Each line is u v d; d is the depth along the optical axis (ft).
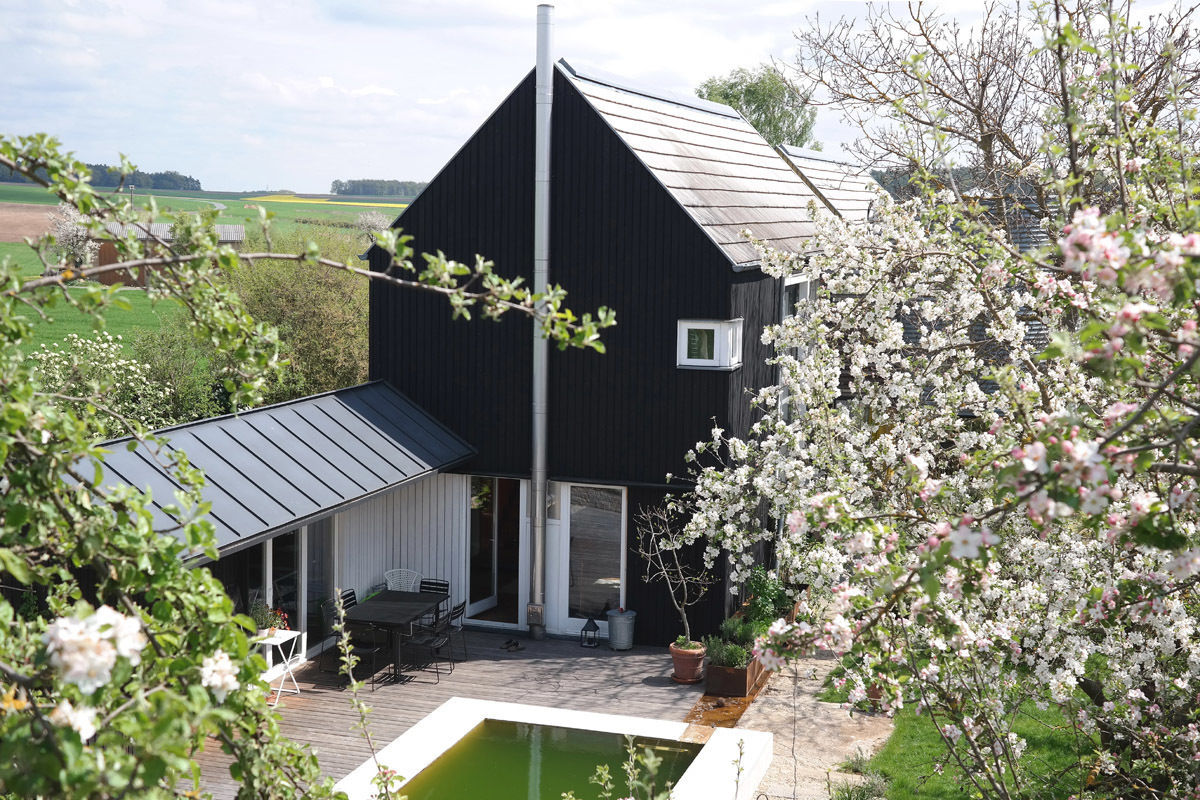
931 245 33.35
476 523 53.72
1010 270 23.44
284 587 44.83
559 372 50.78
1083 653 23.89
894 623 18.04
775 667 15.51
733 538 38.99
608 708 42.73
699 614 49.55
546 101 49.16
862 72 52.01
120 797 8.97
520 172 50.65
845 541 18.93
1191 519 19.33
